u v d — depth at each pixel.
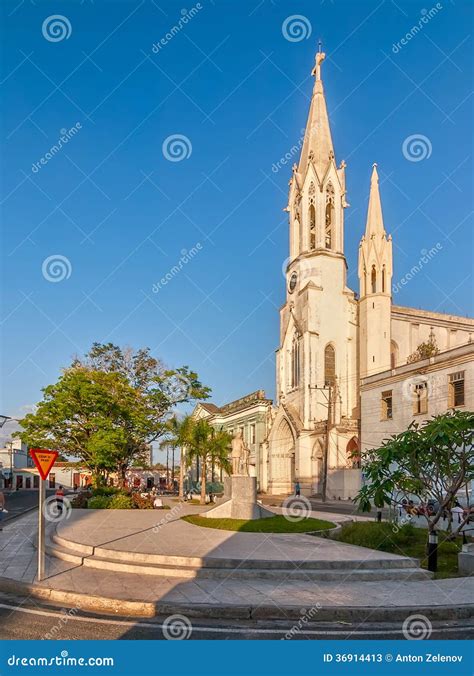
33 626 9.12
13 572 12.74
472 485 24.83
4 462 90.00
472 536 17.62
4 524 24.05
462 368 32.94
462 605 9.91
